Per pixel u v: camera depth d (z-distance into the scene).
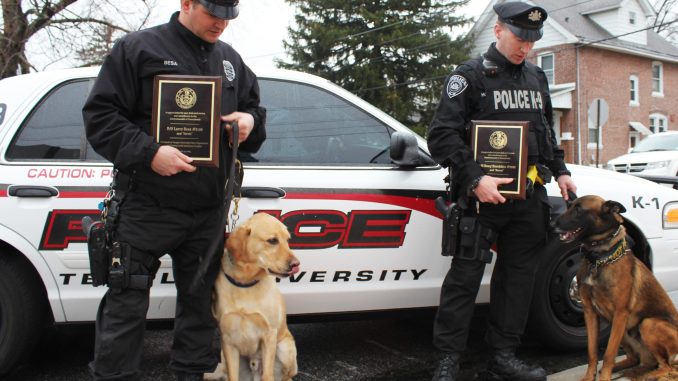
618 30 23.89
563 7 24.47
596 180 3.62
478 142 2.82
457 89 2.89
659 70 25.75
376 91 23.72
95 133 2.20
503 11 2.87
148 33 2.30
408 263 3.34
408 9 24.52
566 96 22.69
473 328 4.20
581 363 3.50
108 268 2.29
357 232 3.23
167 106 2.20
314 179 3.19
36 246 2.90
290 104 3.35
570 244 3.42
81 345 3.83
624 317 2.94
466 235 2.88
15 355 2.95
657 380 2.94
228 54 2.54
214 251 2.33
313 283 3.20
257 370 2.81
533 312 3.44
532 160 2.94
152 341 4.00
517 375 3.04
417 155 3.12
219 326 2.67
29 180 2.91
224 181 2.42
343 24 24.69
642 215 3.63
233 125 2.30
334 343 3.92
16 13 14.14
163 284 3.09
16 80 3.20
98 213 2.94
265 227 2.53
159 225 2.31
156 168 2.18
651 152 12.70
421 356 3.66
